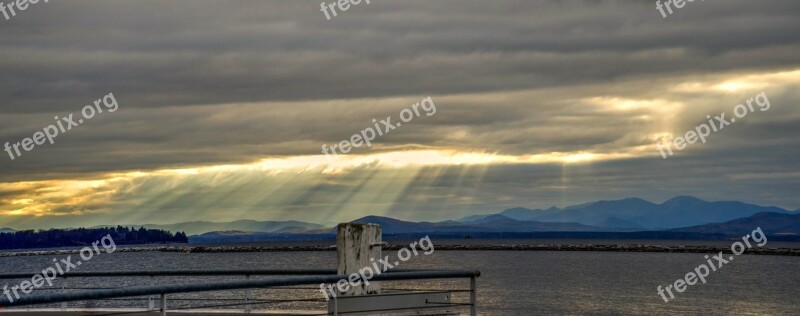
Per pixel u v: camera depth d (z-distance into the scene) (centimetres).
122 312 1148
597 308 7994
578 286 10831
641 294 9619
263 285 969
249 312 1198
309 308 5188
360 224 1116
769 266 18400
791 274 14538
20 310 1209
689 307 8300
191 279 8581
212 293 6669
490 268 16550
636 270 15662
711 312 7844
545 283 11375
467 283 10900
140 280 8494
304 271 1198
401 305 1102
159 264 19588
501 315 7219
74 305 5025
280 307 5350
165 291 902
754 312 7906
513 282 11569
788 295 9644
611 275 13662
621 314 7525
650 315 7469
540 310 7700
